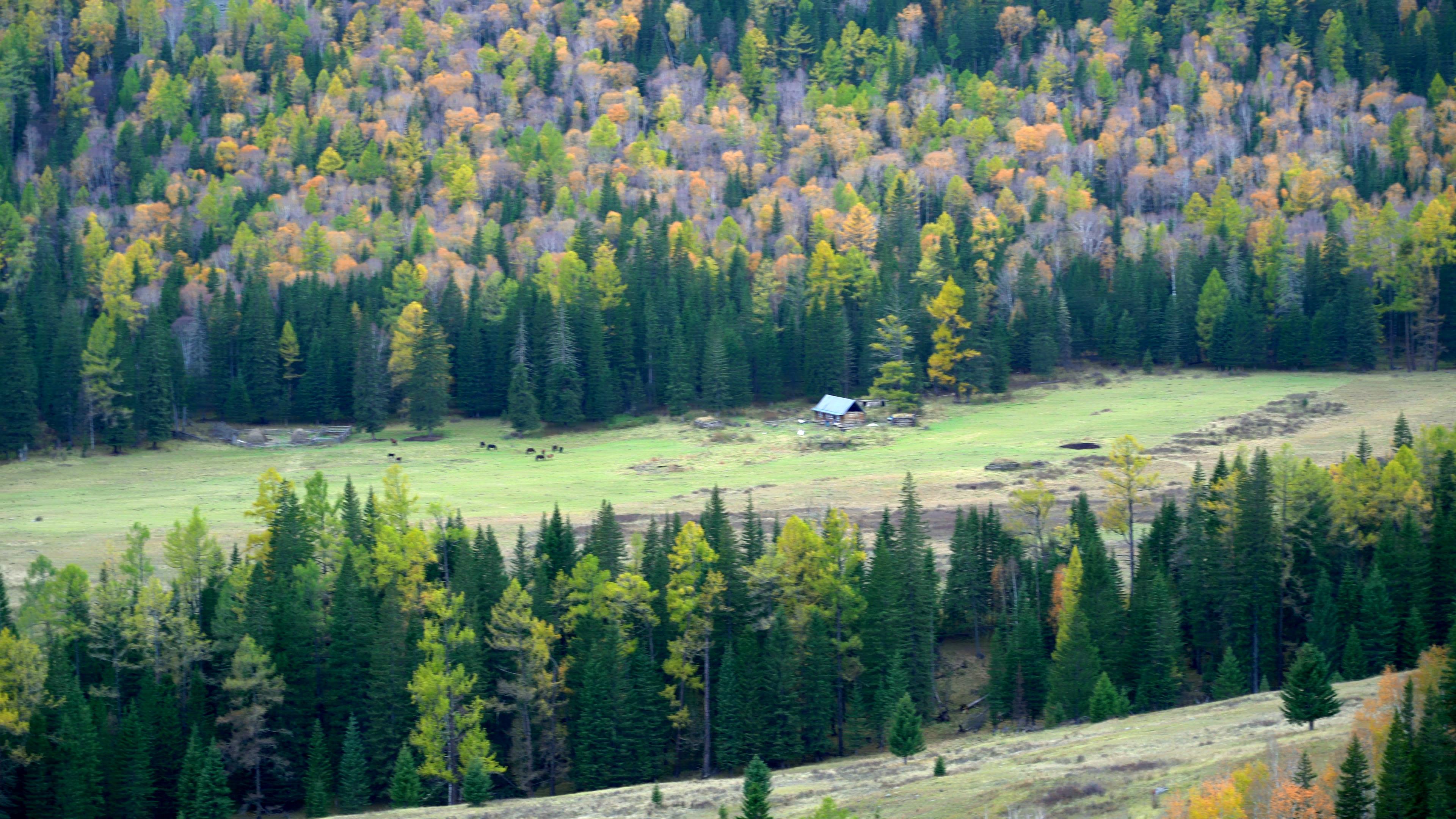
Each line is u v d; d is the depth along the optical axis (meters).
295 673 151.88
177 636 153.00
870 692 157.38
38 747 138.75
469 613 158.38
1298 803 86.94
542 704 150.12
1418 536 156.50
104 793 138.25
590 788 146.88
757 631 161.00
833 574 165.25
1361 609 153.12
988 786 109.50
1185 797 95.06
